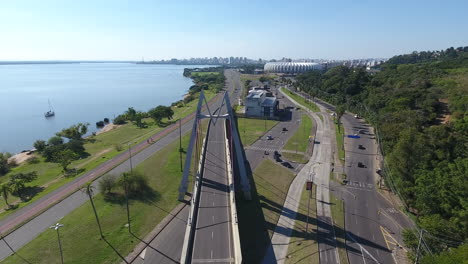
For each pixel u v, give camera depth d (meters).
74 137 181.12
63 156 129.00
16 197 106.81
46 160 146.38
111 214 90.88
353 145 158.38
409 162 104.56
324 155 144.25
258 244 79.19
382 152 139.50
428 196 84.75
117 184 102.00
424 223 76.50
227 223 79.19
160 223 87.81
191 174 119.56
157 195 103.38
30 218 88.81
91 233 81.69
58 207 95.06
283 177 119.62
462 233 73.12
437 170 96.69
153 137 174.38
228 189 98.25
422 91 189.00
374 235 84.25
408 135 111.69
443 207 82.31
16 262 70.62
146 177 112.75
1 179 123.38
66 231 82.38
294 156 142.75
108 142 172.88
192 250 68.38
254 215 92.38
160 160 135.25
